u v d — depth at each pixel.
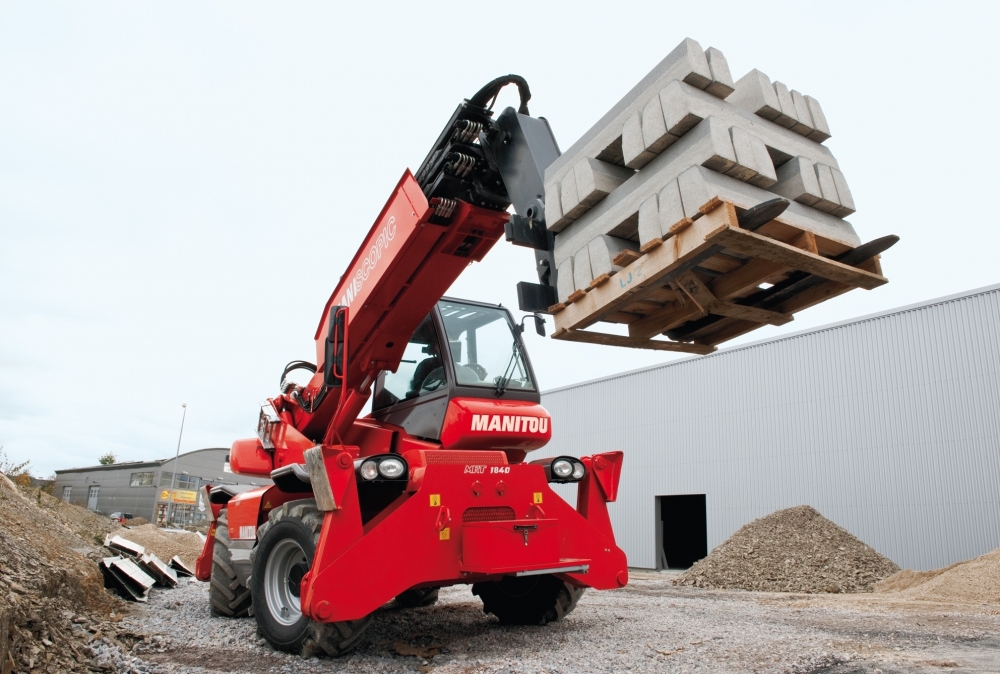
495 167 4.47
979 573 9.23
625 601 7.96
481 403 4.85
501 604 5.62
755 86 3.66
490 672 3.76
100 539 11.53
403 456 4.75
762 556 12.57
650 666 3.82
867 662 3.90
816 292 3.66
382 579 4.07
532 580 5.50
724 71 3.39
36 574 4.73
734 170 3.16
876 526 14.95
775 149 3.49
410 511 4.24
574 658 4.06
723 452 18.61
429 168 4.58
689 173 3.09
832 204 3.53
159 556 12.81
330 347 4.94
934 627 5.66
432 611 6.37
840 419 16.05
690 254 3.03
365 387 5.14
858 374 15.86
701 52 3.35
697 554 22.02
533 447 5.18
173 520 44.78
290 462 5.73
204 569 7.08
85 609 5.28
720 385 19.06
